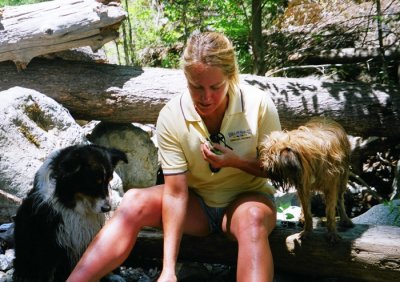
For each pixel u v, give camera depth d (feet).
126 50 14.19
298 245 6.48
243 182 6.19
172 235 5.80
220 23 13.32
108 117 9.93
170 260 5.64
